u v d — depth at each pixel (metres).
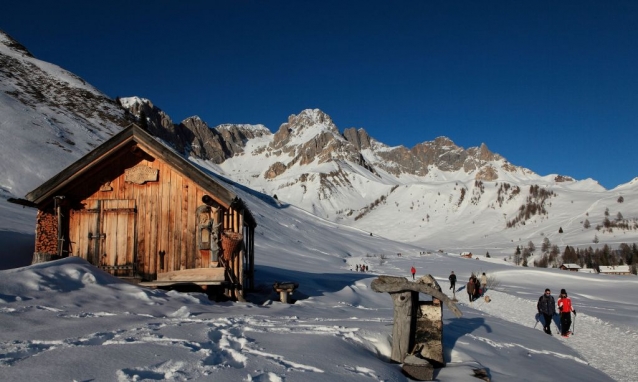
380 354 7.93
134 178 15.88
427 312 8.36
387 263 91.62
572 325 18.78
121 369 5.09
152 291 11.93
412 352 7.91
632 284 54.47
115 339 6.57
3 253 18.45
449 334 10.57
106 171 16.11
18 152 55.78
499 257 192.75
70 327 7.26
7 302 8.53
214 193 15.29
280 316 10.70
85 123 88.06
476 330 12.62
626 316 22.28
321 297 17.50
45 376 4.81
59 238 15.66
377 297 20.94
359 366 6.29
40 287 9.78
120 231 15.73
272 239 78.75
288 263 44.38
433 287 8.00
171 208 15.67
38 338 6.47
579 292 45.41
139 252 15.55
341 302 16.95
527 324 19.09
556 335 16.39
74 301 9.55
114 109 107.69
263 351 6.41
